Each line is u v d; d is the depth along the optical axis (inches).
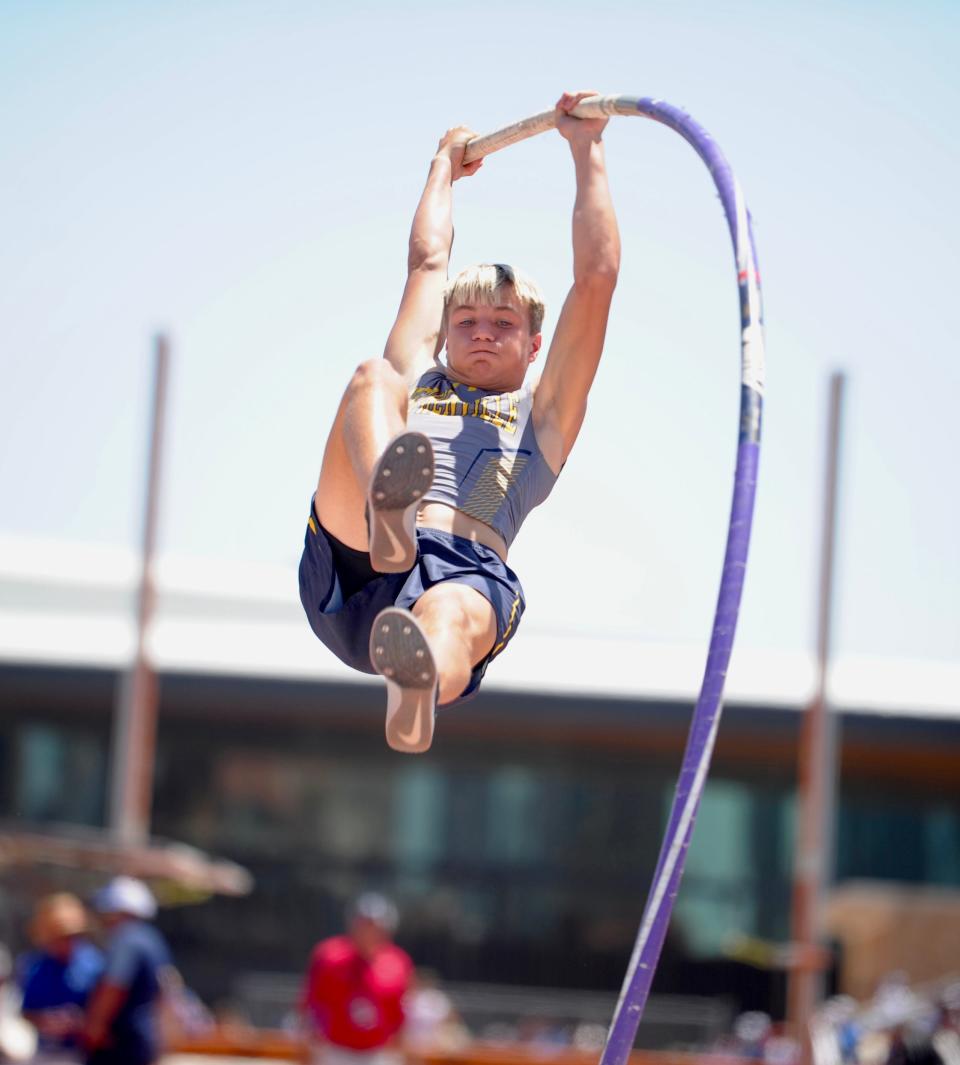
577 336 304.7
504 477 292.5
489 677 2080.5
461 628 263.9
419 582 276.8
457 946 2159.2
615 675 2086.6
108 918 673.6
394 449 248.5
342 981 801.6
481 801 2178.9
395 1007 807.1
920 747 2064.5
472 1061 1228.5
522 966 2148.1
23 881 1306.6
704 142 292.5
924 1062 1282.0
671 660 2116.1
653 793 2160.4
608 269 305.1
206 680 2094.0
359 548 277.6
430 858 2169.0
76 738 2124.8
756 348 274.7
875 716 2053.4
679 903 2139.5
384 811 2176.4
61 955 688.4
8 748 2116.1
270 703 2108.8
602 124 317.7
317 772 2178.9
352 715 2121.1
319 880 2164.1
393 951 820.0
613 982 2134.6
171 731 2158.0
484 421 296.7
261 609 2395.4
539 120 324.5
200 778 2165.4
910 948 2096.5
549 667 2094.0
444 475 290.7
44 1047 677.9
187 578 2410.2
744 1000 2103.8
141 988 663.1
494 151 342.6
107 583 2345.0
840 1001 1644.9
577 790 2170.3
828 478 1349.7
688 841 252.5
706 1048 1491.1
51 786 2111.2
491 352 299.7
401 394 275.7
